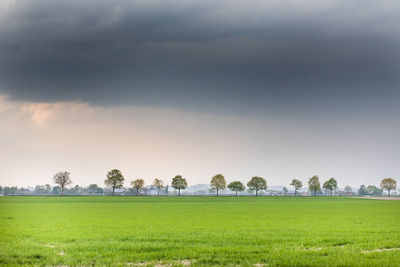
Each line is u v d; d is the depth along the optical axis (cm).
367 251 3059
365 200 16338
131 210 8844
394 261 2580
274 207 10375
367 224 5303
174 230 4488
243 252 2919
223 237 3791
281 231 4353
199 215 7206
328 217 6662
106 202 13312
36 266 2431
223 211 8538
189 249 3031
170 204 12119
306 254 2853
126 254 2820
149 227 4859
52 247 3164
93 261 2573
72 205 11138
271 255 2772
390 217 6675
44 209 9094
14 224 5219
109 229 4578
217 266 2445
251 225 5144
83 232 4250
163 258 2702
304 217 6681
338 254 2828
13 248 3070
